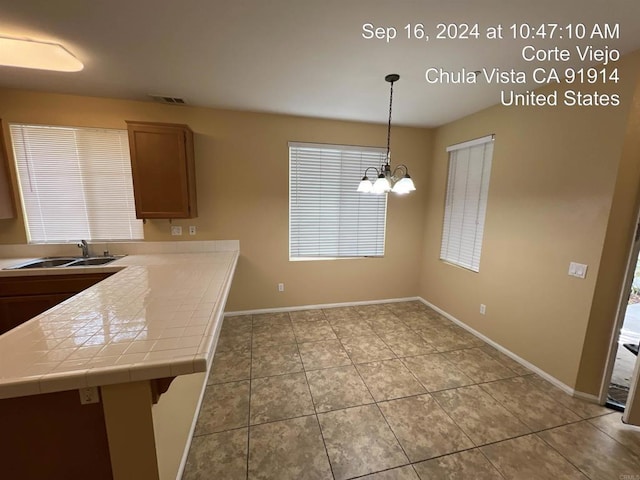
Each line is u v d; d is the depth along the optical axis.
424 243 3.89
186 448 1.54
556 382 2.18
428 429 1.75
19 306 2.23
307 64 1.98
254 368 2.38
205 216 3.12
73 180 2.75
